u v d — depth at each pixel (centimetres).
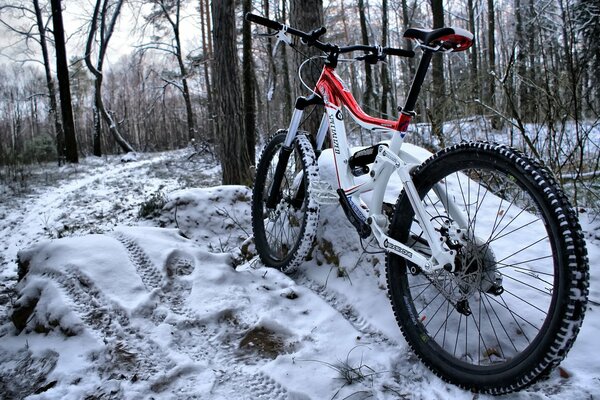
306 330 244
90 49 2391
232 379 210
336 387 197
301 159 304
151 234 328
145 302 262
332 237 312
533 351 164
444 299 242
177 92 4919
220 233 453
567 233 157
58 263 292
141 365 220
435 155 210
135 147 4462
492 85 529
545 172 168
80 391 205
